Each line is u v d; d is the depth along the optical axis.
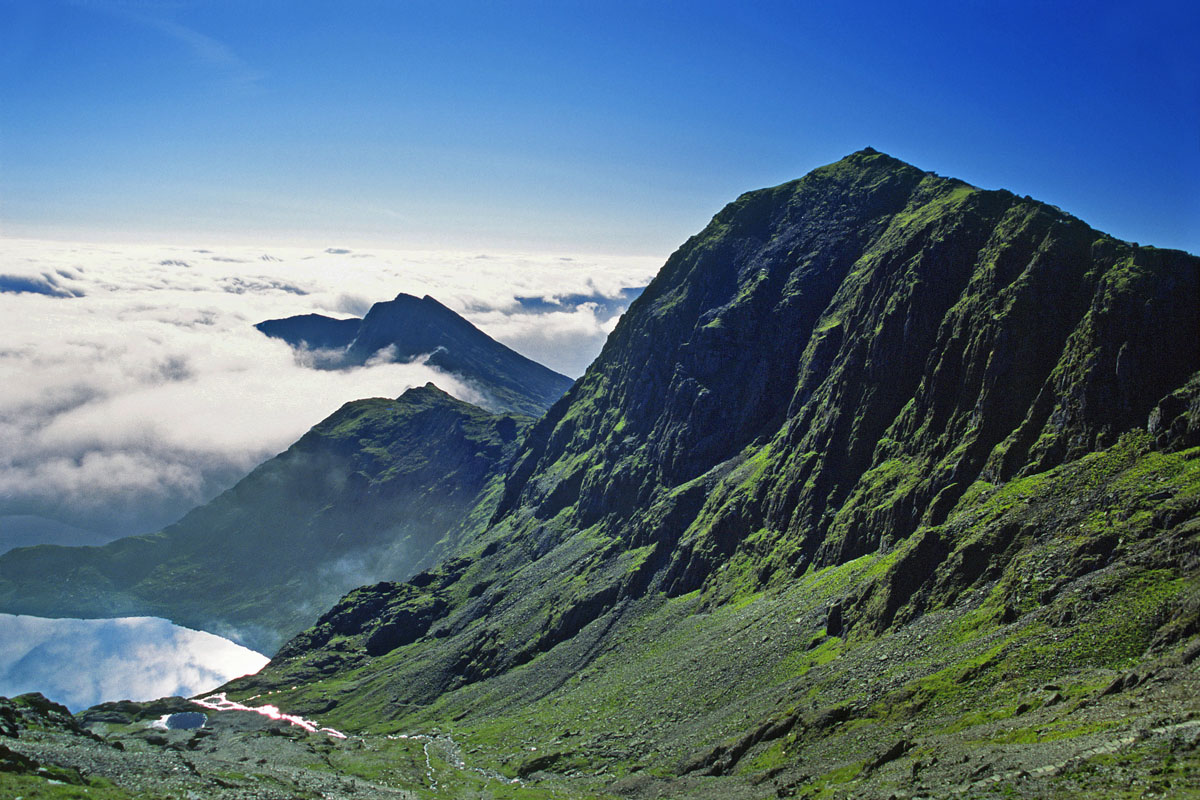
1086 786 79.19
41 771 104.06
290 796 125.75
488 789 189.12
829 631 188.88
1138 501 149.38
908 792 95.94
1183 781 72.12
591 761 190.62
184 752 183.38
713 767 153.38
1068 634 125.44
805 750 136.50
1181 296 190.88
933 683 133.88
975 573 163.75
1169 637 111.50
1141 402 179.88
